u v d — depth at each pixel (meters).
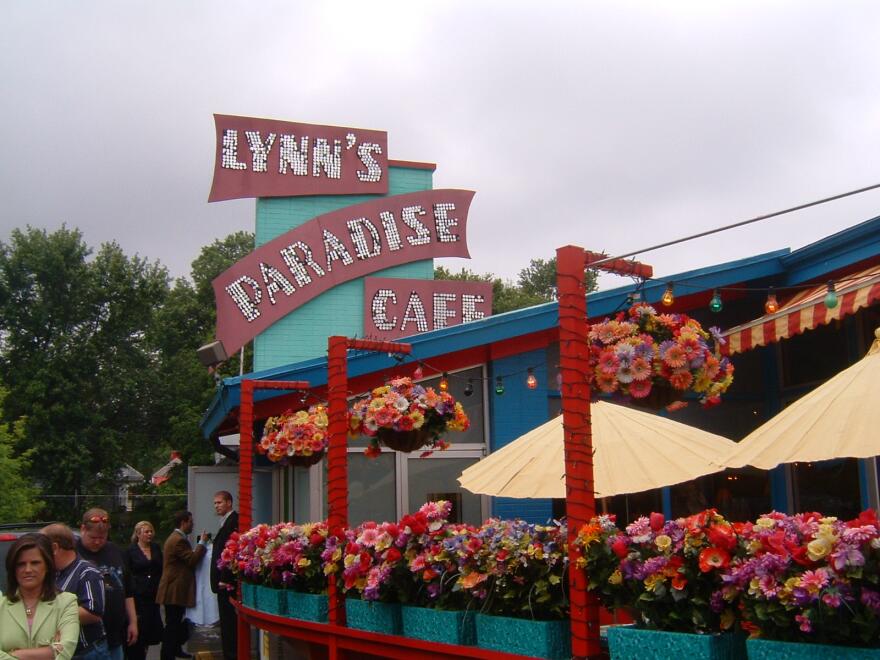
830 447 3.54
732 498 9.83
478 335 9.45
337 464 6.05
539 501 9.73
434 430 6.84
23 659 4.78
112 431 31.11
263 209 14.41
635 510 9.95
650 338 4.57
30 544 4.98
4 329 31.33
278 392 9.20
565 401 4.01
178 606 9.94
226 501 10.02
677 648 3.37
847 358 8.68
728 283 9.01
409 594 4.97
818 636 3.01
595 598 3.86
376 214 14.76
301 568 6.32
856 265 8.38
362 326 14.44
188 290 37.53
